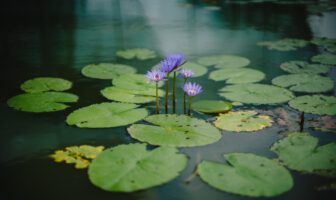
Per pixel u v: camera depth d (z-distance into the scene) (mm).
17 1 8773
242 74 3701
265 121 2646
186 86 2766
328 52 4672
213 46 5078
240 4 8969
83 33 5793
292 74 3695
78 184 1911
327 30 6062
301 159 2074
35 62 4191
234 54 4645
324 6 8430
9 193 1830
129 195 1814
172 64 2785
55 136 2438
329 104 2846
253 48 4945
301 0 9461
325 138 2387
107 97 3035
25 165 2090
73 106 2941
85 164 2096
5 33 5695
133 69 3863
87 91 3268
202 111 2861
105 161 2018
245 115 2756
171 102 3062
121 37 5582
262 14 7566
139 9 8305
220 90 3350
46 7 8148
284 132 2492
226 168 1959
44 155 2199
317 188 1825
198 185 1882
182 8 8500
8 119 2691
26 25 6281
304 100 2949
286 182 1825
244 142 2359
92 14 7527
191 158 2152
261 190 1767
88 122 2572
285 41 5281
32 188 1875
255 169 1944
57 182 1928
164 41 5387
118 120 2600
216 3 9242
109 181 1831
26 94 3096
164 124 2516
